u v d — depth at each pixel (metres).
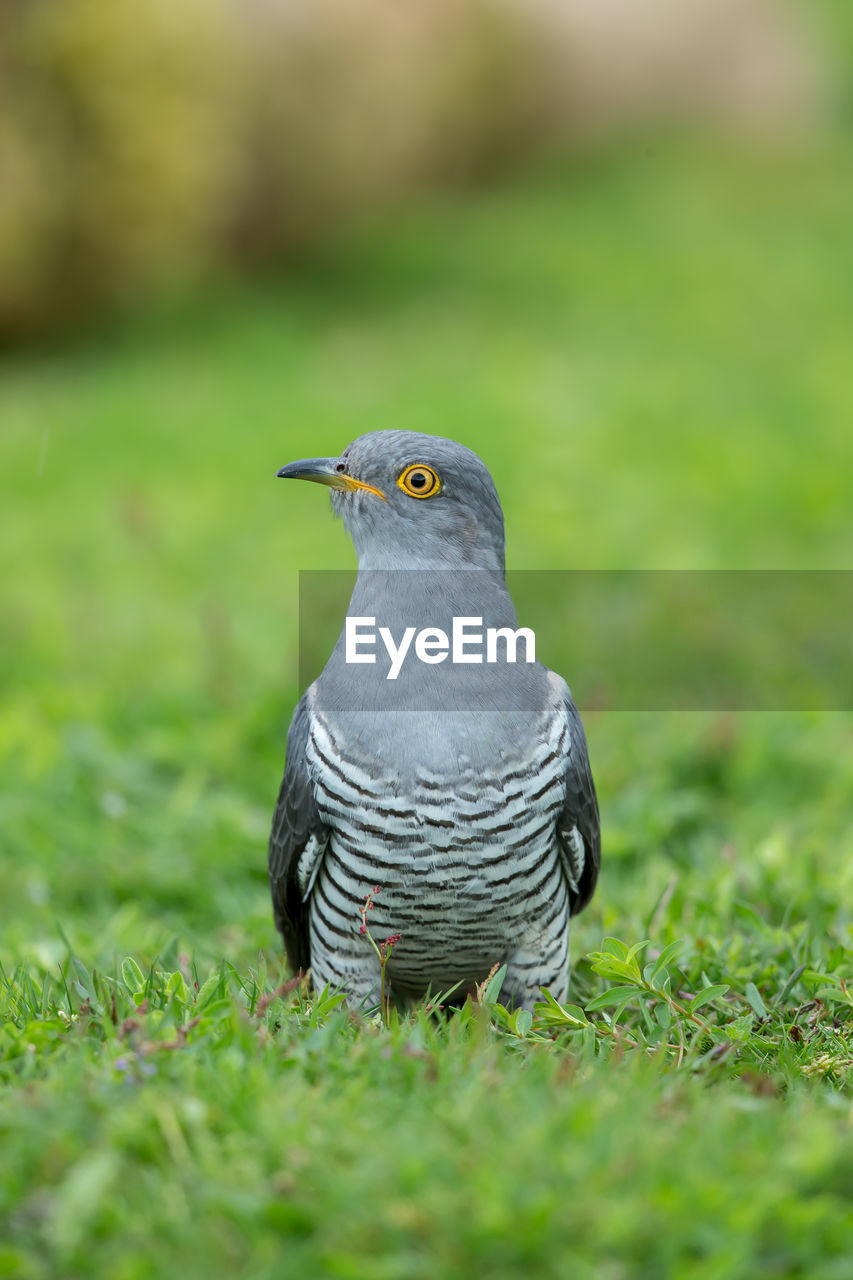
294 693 9.17
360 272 23.81
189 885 7.02
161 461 15.70
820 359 19.59
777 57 33.56
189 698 9.22
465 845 4.84
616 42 32.09
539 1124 3.61
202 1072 3.94
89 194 20.44
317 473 5.30
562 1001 5.27
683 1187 3.38
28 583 12.31
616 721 9.18
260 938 6.25
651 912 6.04
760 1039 4.63
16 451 16.45
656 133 32.12
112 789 8.00
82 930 6.45
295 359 19.73
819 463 15.31
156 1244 3.32
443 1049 4.27
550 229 25.83
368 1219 3.32
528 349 19.80
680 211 26.84
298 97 24.22
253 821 7.66
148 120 20.44
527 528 13.28
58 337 21.80
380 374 18.70
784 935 5.68
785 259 24.22
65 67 19.77
